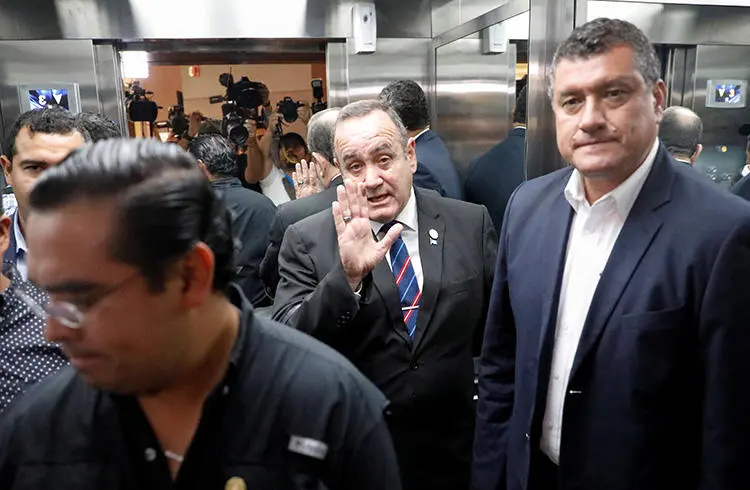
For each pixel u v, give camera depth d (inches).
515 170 80.5
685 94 79.5
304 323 46.4
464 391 56.0
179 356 22.6
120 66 115.4
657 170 41.2
